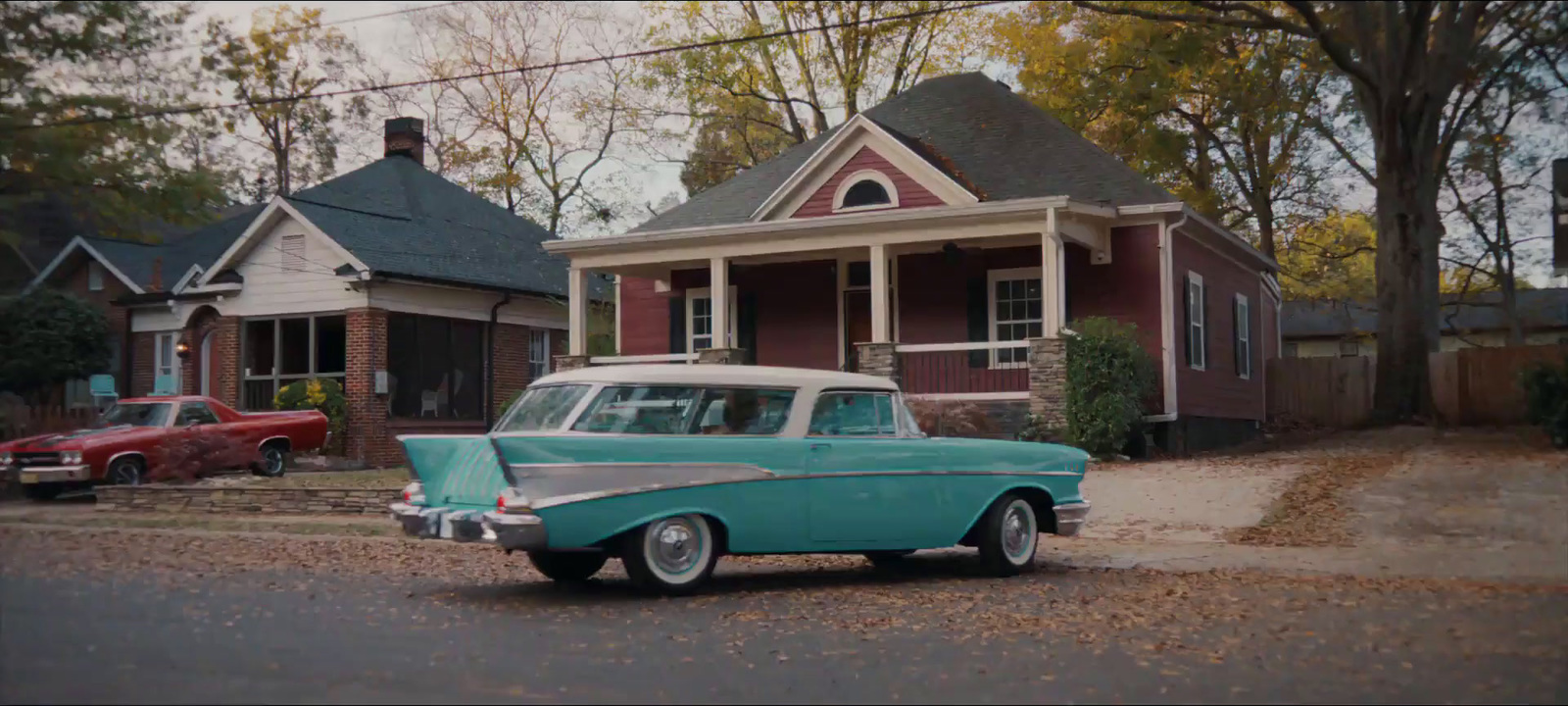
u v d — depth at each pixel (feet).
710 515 31.17
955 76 86.48
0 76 83.05
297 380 85.25
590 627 26.43
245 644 23.80
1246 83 98.94
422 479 31.30
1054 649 23.95
